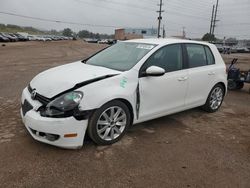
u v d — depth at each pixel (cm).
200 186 317
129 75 409
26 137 411
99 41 7356
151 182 319
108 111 391
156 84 441
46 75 421
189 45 517
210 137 457
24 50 2659
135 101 418
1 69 1163
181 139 441
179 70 486
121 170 339
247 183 328
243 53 4866
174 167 354
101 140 389
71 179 315
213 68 561
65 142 355
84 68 436
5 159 348
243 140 453
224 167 362
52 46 3834
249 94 866
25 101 391
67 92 358
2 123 465
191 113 582
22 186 298
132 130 464
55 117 347
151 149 398
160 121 519
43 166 336
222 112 608
